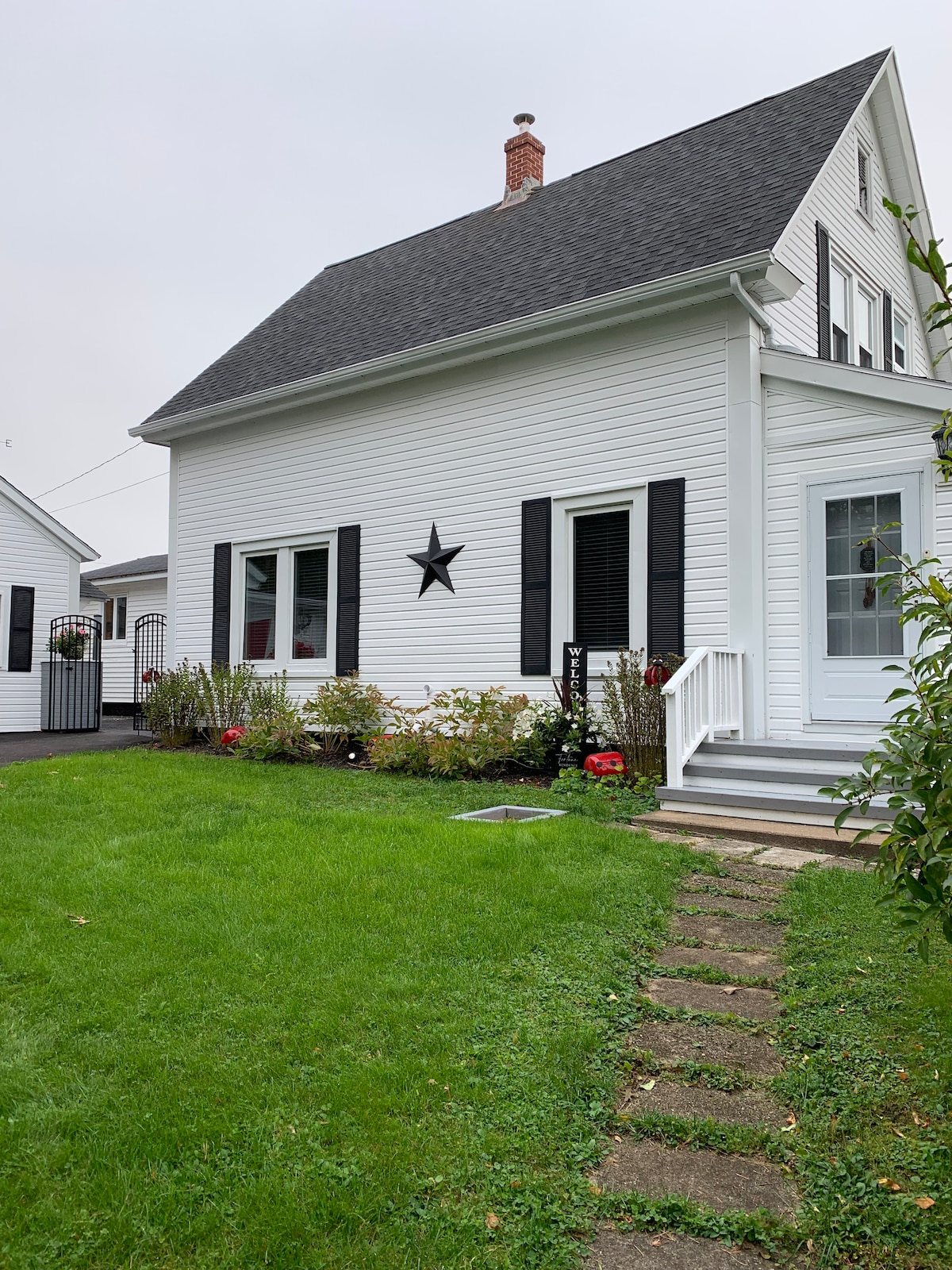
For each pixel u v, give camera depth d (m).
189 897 4.40
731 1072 2.84
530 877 4.66
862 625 7.44
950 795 2.12
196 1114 2.51
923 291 13.28
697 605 8.20
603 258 9.55
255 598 12.52
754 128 10.96
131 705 23.00
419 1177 2.25
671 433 8.44
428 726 9.23
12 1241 2.01
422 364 10.18
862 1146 2.42
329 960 3.59
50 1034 2.98
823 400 7.68
